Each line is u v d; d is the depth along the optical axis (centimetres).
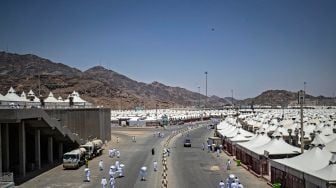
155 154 6888
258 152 4438
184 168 5206
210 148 7325
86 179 4425
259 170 4366
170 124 16525
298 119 9412
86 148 6141
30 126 5088
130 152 7194
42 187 4019
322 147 3372
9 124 4891
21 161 4681
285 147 4375
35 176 4669
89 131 7506
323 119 9231
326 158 3216
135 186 4044
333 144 4103
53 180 4403
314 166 3130
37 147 5238
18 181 4350
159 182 4238
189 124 16800
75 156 5188
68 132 5772
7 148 4497
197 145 8394
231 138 6569
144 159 6228
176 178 4456
